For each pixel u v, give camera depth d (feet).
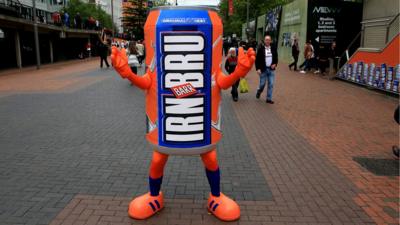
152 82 10.96
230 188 14.65
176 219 12.16
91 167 16.96
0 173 16.20
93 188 14.58
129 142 21.06
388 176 16.12
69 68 78.23
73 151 19.36
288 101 35.86
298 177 15.89
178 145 10.94
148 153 19.03
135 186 14.79
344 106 33.14
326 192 14.38
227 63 34.65
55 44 107.04
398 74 37.52
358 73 46.65
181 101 10.64
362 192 14.43
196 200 13.55
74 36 112.16
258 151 19.49
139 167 16.97
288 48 87.51
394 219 12.34
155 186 12.34
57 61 106.42
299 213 12.66
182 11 10.30
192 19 10.24
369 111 30.86
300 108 32.14
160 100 10.80
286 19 89.25
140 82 10.85
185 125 10.81
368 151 19.74
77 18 119.03
